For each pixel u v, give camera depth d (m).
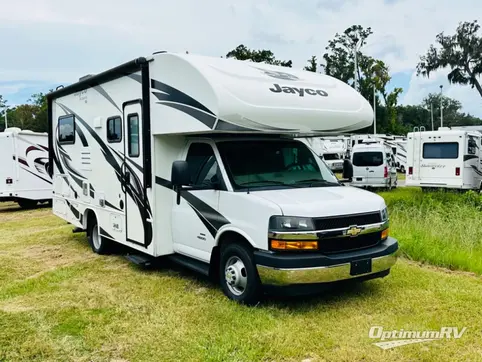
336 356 3.82
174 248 5.94
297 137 6.31
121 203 6.57
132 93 6.10
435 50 38.69
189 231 5.61
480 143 16.44
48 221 11.70
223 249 5.15
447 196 12.89
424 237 7.45
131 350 4.01
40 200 15.01
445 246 7.02
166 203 5.91
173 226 5.90
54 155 8.98
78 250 8.01
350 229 4.64
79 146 7.82
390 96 49.66
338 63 47.34
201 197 5.39
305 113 5.20
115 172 6.68
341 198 4.86
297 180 5.46
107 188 6.96
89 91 7.33
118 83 6.44
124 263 6.96
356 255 4.60
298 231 4.43
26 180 14.39
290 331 4.28
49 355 3.96
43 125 69.50
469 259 6.47
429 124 82.69
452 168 15.33
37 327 4.53
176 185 5.13
